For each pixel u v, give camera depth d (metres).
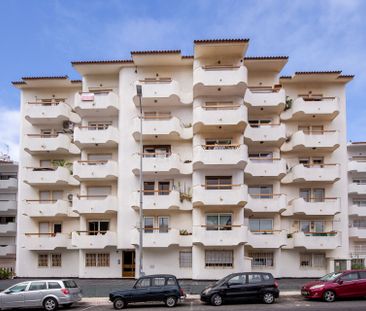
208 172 30.02
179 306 19.23
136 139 31.12
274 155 32.16
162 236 28.78
